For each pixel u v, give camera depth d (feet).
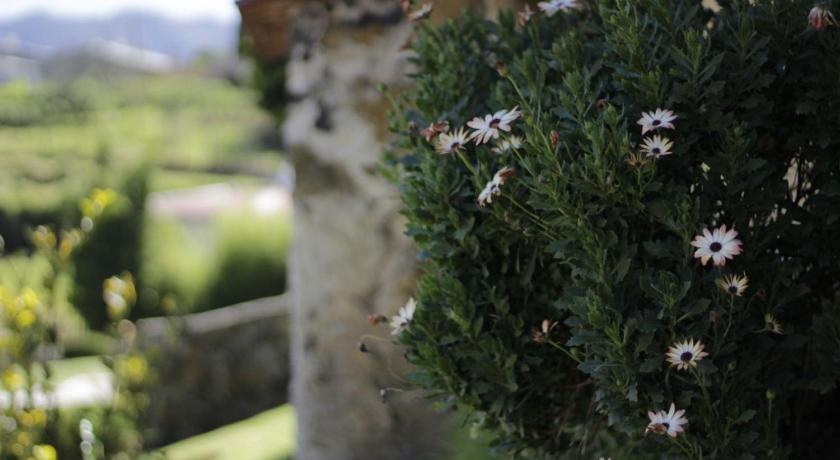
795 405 7.79
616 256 6.68
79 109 118.42
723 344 6.56
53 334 14.12
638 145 6.66
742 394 6.66
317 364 13.61
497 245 7.37
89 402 18.67
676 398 6.64
